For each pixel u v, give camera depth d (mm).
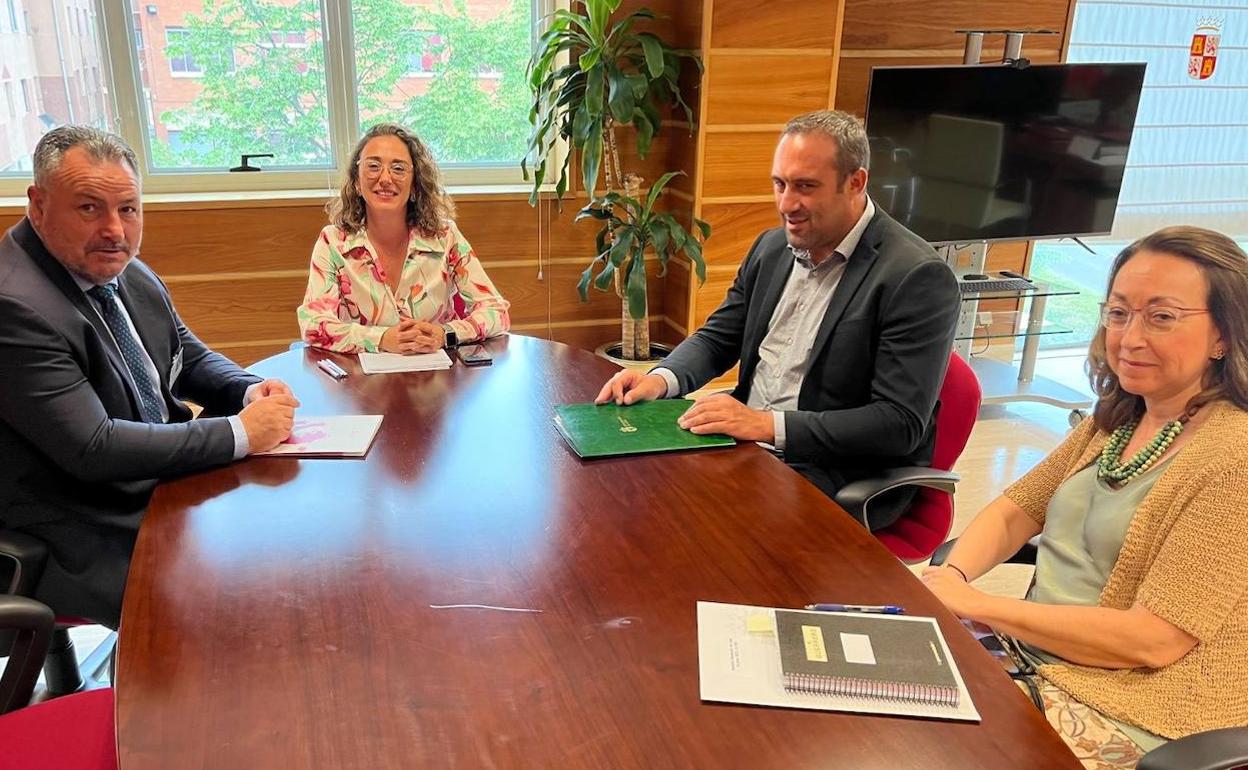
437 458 1590
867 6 4004
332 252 2383
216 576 1202
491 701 965
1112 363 1318
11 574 1513
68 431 1449
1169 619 1170
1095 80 3736
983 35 3879
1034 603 1272
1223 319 1214
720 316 2281
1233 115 4578
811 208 1853
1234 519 1143
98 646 2186
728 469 1563
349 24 3711
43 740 1164
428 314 2461
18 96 3412
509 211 3924
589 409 1822
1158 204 4652
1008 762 888
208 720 931
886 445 1773
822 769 876
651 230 3605
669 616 1121
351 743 902
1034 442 3754
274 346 3803
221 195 3635
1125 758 1159
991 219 3842
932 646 1041
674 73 3598
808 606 1145
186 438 1513
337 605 1138
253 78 3691
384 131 2381
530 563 1242
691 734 920
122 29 3471
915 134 3615
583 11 3791
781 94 3732
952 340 1840
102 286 1686
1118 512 1327
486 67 3945
